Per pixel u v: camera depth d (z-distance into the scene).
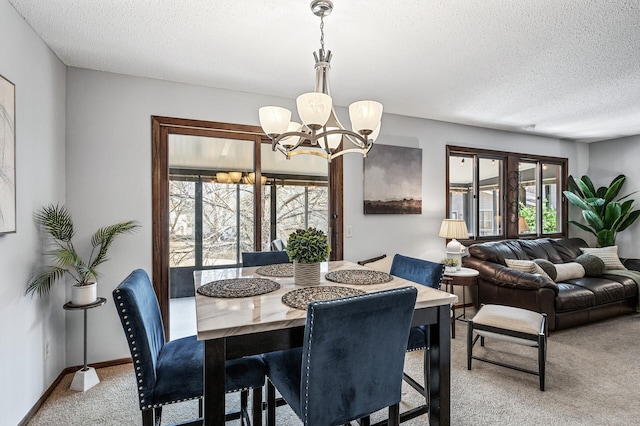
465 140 4.48
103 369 2.74
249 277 2.14
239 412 1.92
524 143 4.97
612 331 3.59
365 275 2.18
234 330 1.30
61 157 2.60
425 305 1.66
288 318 1.38
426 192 4.21
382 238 3.94
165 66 2.70
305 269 1.93
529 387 2.42
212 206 3.21
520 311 2.70
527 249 4.46
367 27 2.11
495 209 4.85
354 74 2.84
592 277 4.25
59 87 2.56
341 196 3.69
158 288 2.96
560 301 3.49
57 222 2.31
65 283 2.65
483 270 3.90
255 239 3.35
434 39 2.26
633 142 5.08
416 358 2.93
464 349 3.10
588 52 2.43
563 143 5.33
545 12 1.94
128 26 2.12
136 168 2.89
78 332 2.71
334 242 3.70
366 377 1.37
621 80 2.94
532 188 5.13
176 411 2.18
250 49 2.42
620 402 2.23
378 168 3.89
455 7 1.89
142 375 1.43
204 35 2.23
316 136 1.71
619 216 4.79
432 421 1.79
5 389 1.82
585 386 2.44
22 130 2.02
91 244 2.75
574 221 5.44
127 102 2.86
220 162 3.23
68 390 2.41
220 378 1.32
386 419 1.97
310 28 2.13
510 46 2.35
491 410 2.13
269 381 1.75
